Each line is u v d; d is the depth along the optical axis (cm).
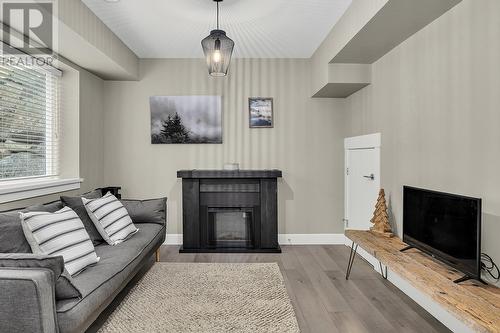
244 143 433
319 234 438
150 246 293
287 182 436
